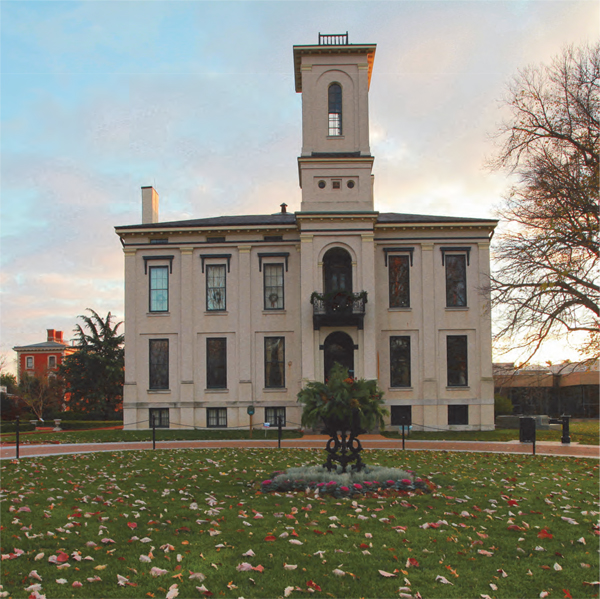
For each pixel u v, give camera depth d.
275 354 34.31
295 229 34.44
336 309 31.50
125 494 13.09
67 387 57.12
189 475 16.00
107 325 57.84
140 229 34.81
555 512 11.29
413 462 18.73
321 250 32.69
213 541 9.16
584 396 47.41
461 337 34.00
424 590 7.17
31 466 18.14
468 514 10.91
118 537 9.45
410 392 33.59
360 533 9.63
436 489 13.54
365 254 32.53
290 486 13.52
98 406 54.16
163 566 8.02
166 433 31.55
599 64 26.28
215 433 31.59
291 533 9.59
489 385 33.53
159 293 35.12
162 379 34.69
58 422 43.53
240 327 34.41
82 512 11.23
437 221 33.88
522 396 49.91
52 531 9.84
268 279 34.72
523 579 7.56
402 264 34.34
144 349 34.81
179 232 34.81
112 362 55.53
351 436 14.80
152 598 6.90
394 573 7.70
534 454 21.27
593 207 23.41
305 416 14.64
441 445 25.27
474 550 8.76
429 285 34.06
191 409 34.19
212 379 34.53
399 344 34.03
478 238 34.19
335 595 7.04
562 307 24.22
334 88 34.19
